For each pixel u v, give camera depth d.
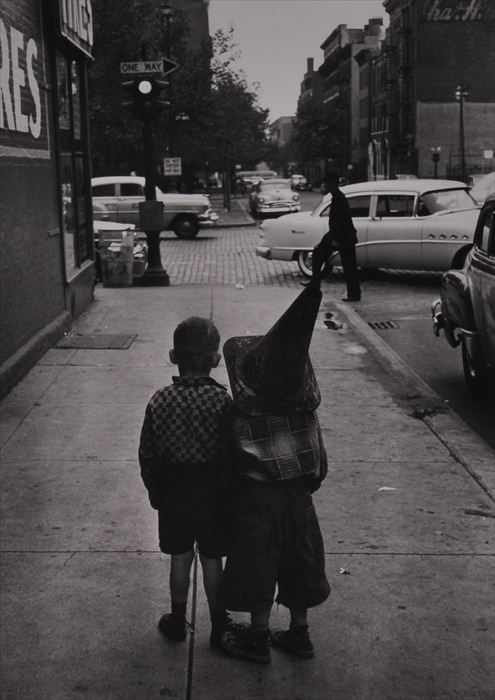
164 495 3.90
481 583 4.61
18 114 9.29
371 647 4.00
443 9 66.38
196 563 4.66
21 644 4.02
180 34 40.38
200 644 4.04
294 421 3.70
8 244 8.73
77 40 12.26
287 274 19.91
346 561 4.87
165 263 22.69
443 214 17.20
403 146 70.69
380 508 5.64
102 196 28.45
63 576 4.68
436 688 3.70
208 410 3.74
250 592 3.73
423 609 4.33
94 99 36.56
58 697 3.62
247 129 52.53
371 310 14.94
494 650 3.97
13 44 9.12
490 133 67.50
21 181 9.35
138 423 7.44
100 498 5.77
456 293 8.80
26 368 9.20
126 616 4.27
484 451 6.77
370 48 85.12
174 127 41.16
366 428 7.42
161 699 3.62
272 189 45.44
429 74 67.12
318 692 3.68
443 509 5.62
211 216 30.23
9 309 8.75
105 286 16.31
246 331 11.52
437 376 10.18
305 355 3.57
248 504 3.73
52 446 6.84
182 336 3.79
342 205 14.43
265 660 3.87
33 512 5.54
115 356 10.02
